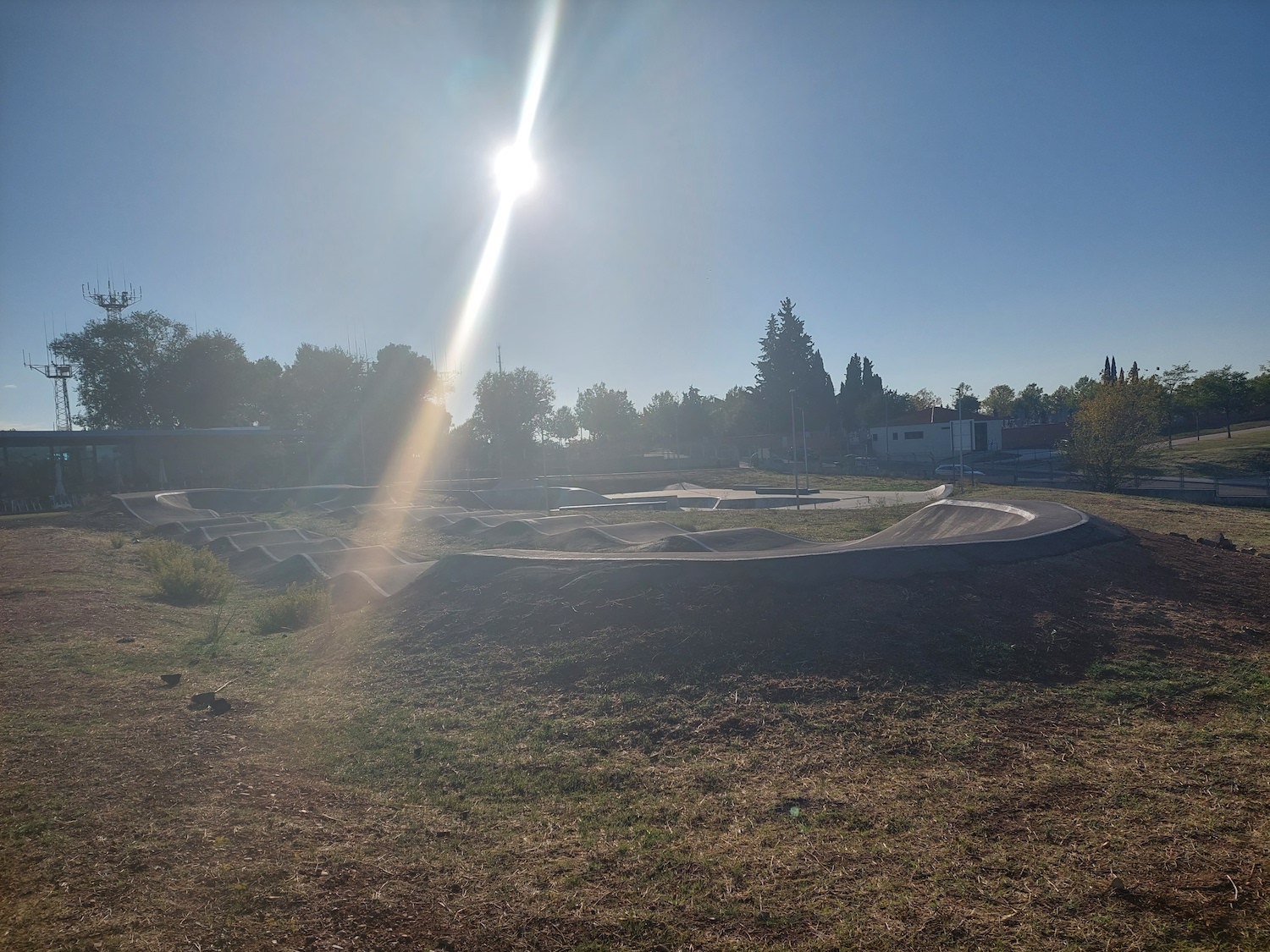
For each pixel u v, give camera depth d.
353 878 4.19
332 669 8.94
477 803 5.32
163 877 4.05
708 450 68.25
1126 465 29.11
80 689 7.67
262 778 5.66
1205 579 10.12
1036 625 8.16
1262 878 4.02
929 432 57.66
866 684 7.00
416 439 60.41
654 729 6.53
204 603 14.04
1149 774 5.34
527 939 3.65
